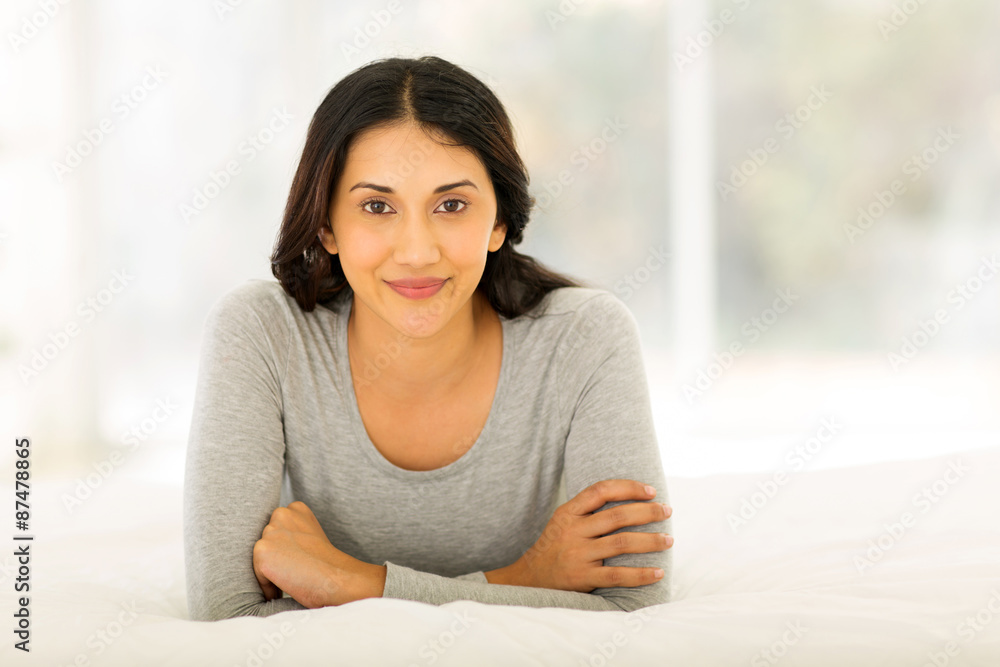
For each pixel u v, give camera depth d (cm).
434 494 126
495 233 123
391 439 127
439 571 131
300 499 129
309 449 126
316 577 107
